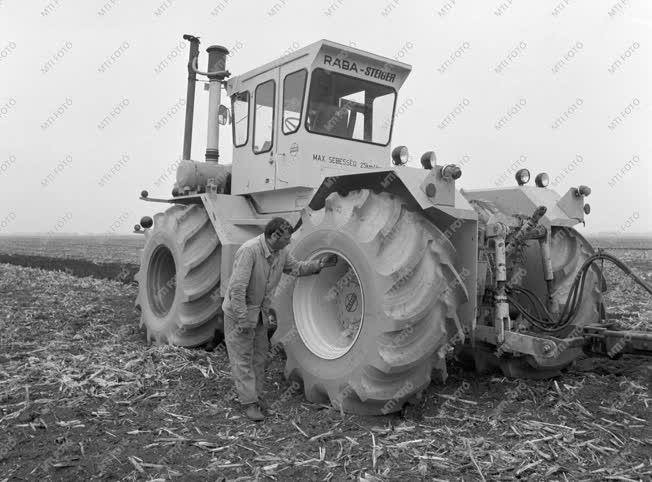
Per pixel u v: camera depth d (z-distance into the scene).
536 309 4.31
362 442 3.19
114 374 4.47
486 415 3.56
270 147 5.09
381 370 3.37
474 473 2.81
